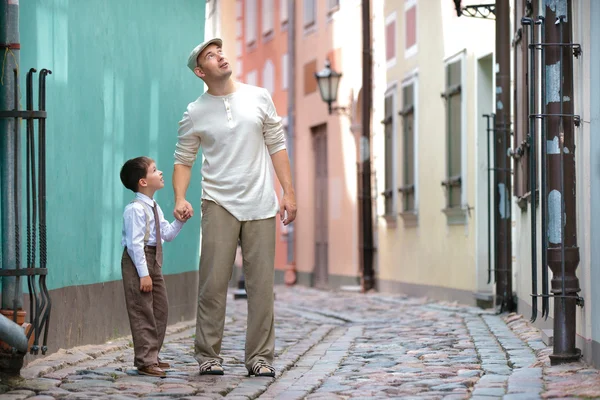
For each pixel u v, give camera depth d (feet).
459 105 63.67
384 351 37.06
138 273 29.17
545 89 30.22
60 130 33.06
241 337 42.39
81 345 34.96
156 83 44.14
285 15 108.47
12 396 24.77
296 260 107.24
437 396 25.32
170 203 46.39
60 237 33.01
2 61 27.48
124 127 39.96
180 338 40.93
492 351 35.45
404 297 74.43
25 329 27.35
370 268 85.25
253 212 29.55
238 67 125.59
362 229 88.02
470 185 61.87
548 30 30.25
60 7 33.14
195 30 49.85
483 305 59.21
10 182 27.40
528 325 43.50
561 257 29.84
